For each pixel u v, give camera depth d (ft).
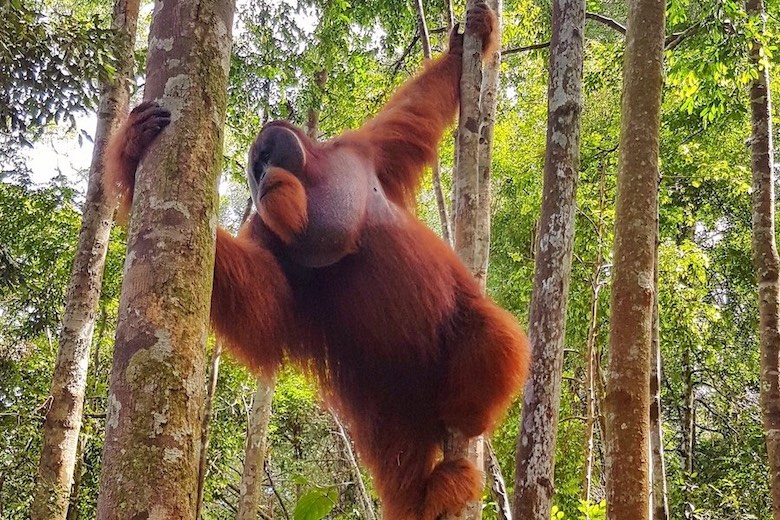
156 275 7.77
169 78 8.71
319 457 49.55
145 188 8.26
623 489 17.90
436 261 12.78
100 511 6.93
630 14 20.94
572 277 40.04
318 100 36.04
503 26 40.55
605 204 36.96
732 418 50.60
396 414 13.80
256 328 12.11
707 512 41.32
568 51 15.60
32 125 25.34
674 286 38.93
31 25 22.88
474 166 14.14
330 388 13.97
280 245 12.64
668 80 31.32
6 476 36.94
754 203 27.58
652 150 19.70
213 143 8.62
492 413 13.16
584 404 43.57
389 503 13.91
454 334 13.16
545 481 14.37
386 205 13.00
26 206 41.14
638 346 18.60
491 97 17.61
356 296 12.47
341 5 34.71
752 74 27.91
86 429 40.47
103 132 28.86
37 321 39.63
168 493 6.97
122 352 7.54
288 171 11.98
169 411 7.27
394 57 41.01
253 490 29.84
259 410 30.78
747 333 48.39
